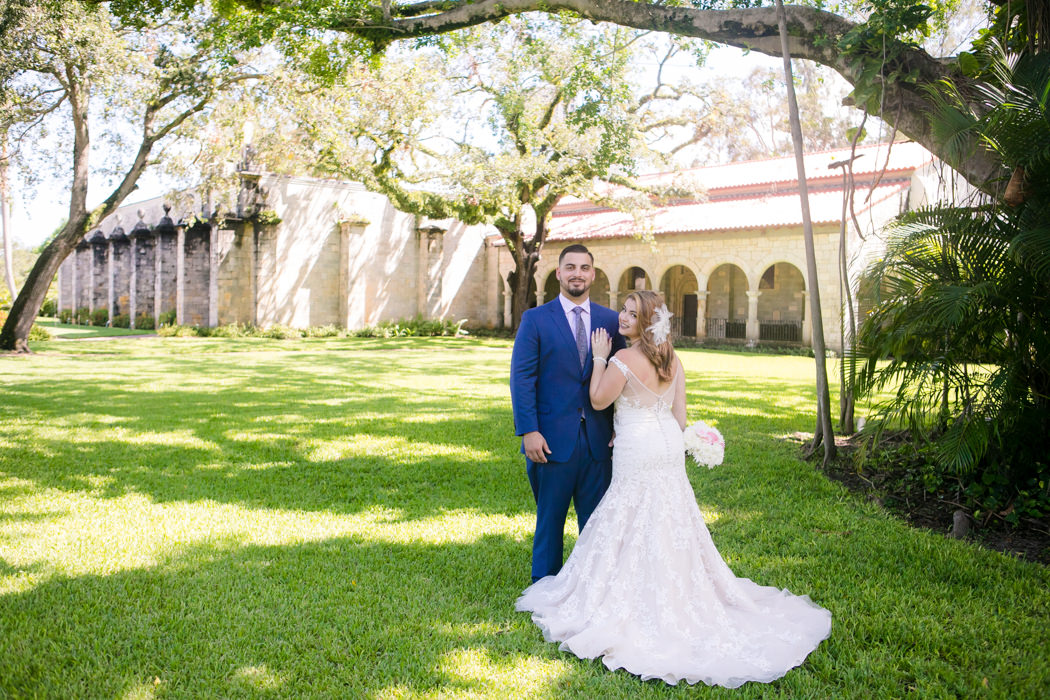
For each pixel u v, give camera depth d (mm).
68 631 3207
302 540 4590
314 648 3107
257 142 23938
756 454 7152
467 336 32531
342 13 9109
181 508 5289
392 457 7078
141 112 20078
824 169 28062
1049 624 3365
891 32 5984
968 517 4887
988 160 5707
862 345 5590
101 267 43500
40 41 15906
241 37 10867
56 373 14719
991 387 4812
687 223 28516
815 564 4195
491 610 3521
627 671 2918
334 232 31906
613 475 3473
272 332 28953
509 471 6551
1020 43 5988
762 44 6969
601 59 13406
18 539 4496
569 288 3822
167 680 2807
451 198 26406
